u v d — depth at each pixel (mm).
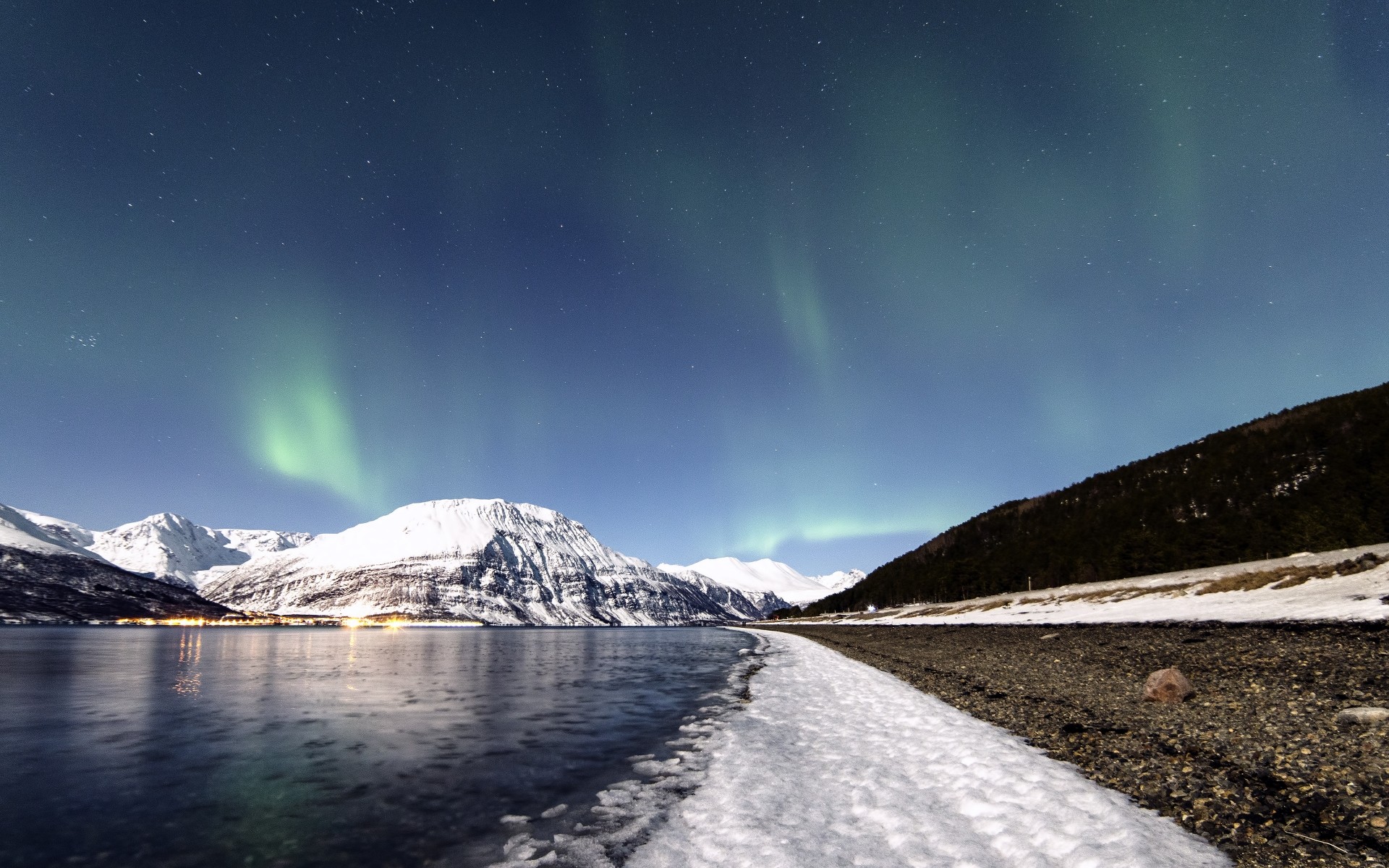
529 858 9531
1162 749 12109
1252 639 21859
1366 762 9734
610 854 9500
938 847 8750
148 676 43094
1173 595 39562
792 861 8477
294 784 14266
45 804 13172
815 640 74375
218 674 44656
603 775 14297
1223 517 65312
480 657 66688
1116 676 20812
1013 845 8602
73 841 11000
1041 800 10102
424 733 20000
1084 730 14430
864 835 9422
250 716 24328
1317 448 65750
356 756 16984
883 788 11688
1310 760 10289
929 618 82062
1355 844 7512
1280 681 15625
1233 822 8570
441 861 9578
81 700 30000
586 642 121375
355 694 31484
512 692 31688
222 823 11711
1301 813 8539
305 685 36344
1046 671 24281
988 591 89062
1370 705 12508
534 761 15961
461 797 12922
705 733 18750
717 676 37875
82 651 79375
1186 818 8938
